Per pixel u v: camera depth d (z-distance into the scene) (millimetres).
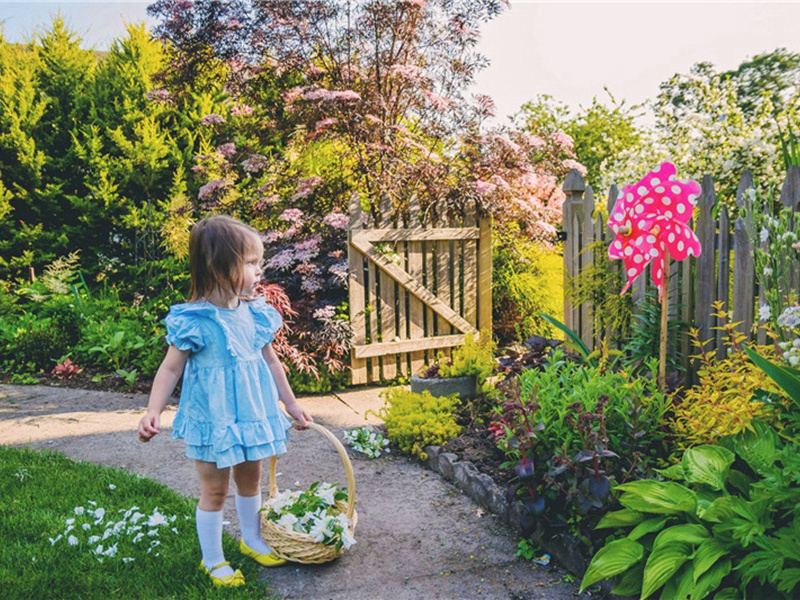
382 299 6184
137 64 8555
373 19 6742
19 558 2740
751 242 3301
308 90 6395
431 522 3248
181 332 2518
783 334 3096
